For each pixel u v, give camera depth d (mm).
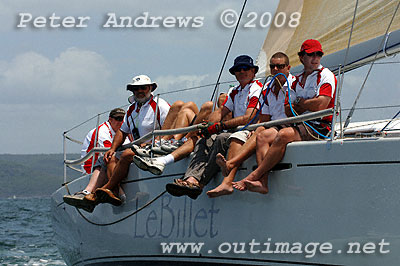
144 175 21359
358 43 21734
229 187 17250
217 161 17031
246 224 17406
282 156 16312
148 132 22750
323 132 16859
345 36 22234
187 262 19500
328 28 22797
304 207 15820
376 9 21094
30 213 134000
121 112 26547
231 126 18469
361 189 14711
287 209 16219
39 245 51750
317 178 15531
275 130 16734
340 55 22391
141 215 21547
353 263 14852
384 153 14383
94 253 24906
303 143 15875
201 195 18969
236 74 19250
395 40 20156
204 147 18922
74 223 27062
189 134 19859
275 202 16531
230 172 17344
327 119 16969
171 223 20125
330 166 15289
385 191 14336
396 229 14133
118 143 23172
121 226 22641
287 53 24656
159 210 20656
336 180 15156
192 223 19281
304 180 15805
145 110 22703
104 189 21750
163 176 20516
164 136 21969
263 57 25328
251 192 17234
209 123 18688
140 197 21609
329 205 15289
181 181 18016
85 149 27453
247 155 17219
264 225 16844
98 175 23734
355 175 14828
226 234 18031
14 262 40688
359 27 21672
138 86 22406
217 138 18297
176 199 19953
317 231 15531
